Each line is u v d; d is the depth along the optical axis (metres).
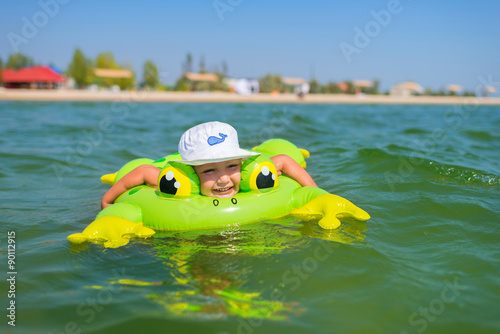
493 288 2.80
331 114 20.61
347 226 4.01
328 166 7.02
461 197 4.85
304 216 4.30
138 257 3.42
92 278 3.05
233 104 33.94
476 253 3.34
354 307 2.59
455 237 3.70
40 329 2.41
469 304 2.61
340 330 2.36
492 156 7.73
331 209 4.14
